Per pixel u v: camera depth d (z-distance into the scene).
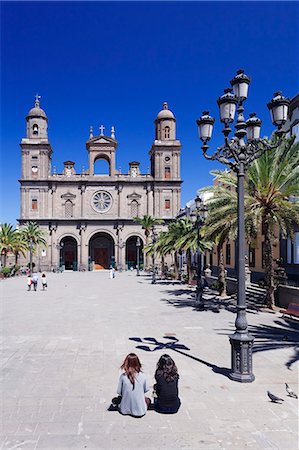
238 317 8.63
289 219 17.52
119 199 66.38
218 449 5.59
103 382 8.41
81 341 12.32
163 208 66.50
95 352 10.95
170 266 62.75
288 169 17.38
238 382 8.37
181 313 18.06
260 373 8.98
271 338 12.66
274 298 19.27
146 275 52.84
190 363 9.79
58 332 13.73
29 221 63.03
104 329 14.25
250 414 6.77
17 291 29.91
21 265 62.84
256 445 5.71
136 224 66.12
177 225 34.25
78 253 64.81
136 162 67.75
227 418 6.61
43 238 63.81
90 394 7.71
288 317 15.96
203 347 11.48
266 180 17.23
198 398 7.47
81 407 7.07
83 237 64.94
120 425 6.34
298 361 9.98
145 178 67.31
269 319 15.96
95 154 66.94
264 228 18.48
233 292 25.14
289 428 6.26
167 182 66.56
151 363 9.82
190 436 5.97
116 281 40.97
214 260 39.53
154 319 16.41
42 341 12.33
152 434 6.04
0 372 9.10
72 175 66.88
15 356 10.52
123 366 6.92
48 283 38.34
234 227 17.41
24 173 64.38
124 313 18.12
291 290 17.81
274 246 24.77
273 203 17.67
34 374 8.95
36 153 64.81
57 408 7.03
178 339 12.57
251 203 17.48
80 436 5.98
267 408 7.02
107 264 69.56
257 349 11.20
